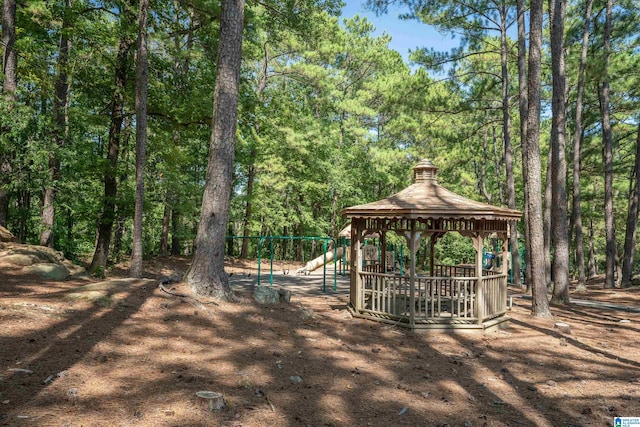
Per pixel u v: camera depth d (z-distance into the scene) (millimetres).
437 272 15344
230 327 8047
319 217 33156
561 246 13945
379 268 13914
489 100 21641
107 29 14500
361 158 30422
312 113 30734
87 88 16031
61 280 10914
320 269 24328
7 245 12688
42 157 12617
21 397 4387
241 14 9977
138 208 12133
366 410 5129
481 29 20859
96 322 7078
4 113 11656
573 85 22562
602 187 33875
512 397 5852
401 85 21562
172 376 5453
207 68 17062
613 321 11570
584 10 20859
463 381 6438
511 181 20016
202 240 9672
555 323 10805
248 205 27219
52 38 16547
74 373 5164
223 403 4738
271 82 29391
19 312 6797
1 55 13531
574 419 5152
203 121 15914
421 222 11109
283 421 4566
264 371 6098
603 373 7020
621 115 26047
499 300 10617
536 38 11578
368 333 9055
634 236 20438
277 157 25672
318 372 6352
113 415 4277
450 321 9719
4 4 13141
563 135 13477
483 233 9898
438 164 26828
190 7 15031
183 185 19203
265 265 25391
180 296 8961
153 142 16281
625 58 17391
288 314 9648
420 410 5238
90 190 16297
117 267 18156
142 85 12250
